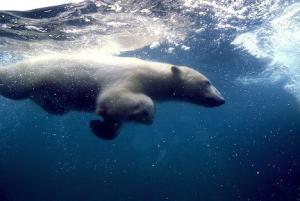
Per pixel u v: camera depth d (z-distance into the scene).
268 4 11.29
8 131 47.53
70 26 11.43
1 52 14.59
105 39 13.02
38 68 7.12
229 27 13.44
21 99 7.73
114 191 32.41
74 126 36.09
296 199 24.20
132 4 10.02
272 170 27.00
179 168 43.06
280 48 16.98
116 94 5.79
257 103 32.97
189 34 13.84
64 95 6.77
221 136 53.44
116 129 5.80
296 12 12.21
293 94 28.66
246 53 17.72
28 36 12.38
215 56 17.81
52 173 43.09
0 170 39.38
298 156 27.25
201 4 10.65
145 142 52.81
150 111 5.50
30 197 33.50
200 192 29.53
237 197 26.88
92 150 58.97
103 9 10.25
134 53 15.51
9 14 10.27
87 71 6.54
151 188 31.38
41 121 35.06
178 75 6.49
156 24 12.05
